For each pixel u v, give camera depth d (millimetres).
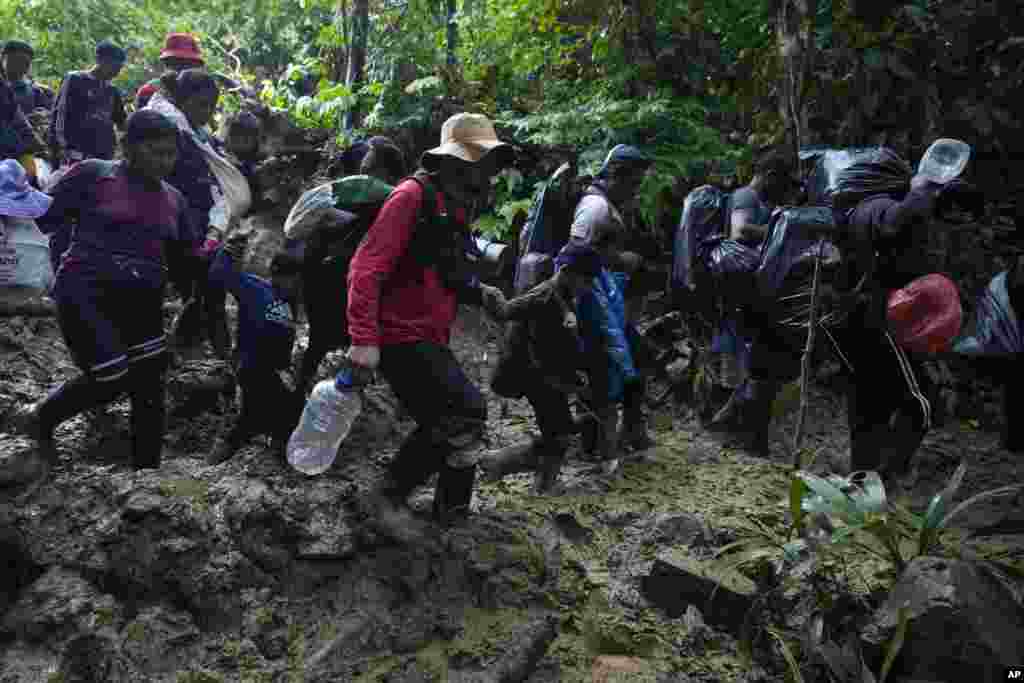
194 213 4578
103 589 3129
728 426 4680
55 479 3459
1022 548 3426
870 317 3871
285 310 3467
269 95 7750
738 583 3074
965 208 4020
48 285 4523
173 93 4957
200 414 4148
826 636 2928
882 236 3775
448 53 6840
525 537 3312
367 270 2906
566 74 6730
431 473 3281
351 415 3039
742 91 6156
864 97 5902
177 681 2816
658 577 3137
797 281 4039
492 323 5703
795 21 4789
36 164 5156
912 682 2748
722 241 4410
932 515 3020
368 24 6980
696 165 5734
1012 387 4637
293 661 2879
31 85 6961
